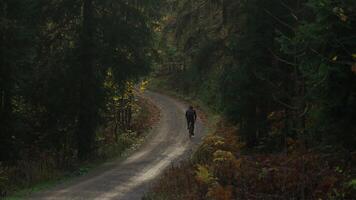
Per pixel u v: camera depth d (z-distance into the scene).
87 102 24.44
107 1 24.22
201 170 12.68
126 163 23.58
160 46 27.91
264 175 11.54
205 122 39.34
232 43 19.91
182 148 28.28
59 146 25.72
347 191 9.51
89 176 19.70
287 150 15.61
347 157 11.00
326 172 10.63
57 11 24.22
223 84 20.19
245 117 19.81
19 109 25.41
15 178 18.25
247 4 19.36
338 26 9.54
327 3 9.35
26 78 22.22
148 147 29.75
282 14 18.45
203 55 21.61
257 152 18.84
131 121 42.38
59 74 23.98
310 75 10.41
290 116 18.45
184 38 24.58
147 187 16.73
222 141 19.31
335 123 10.39
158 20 26.11
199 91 50.84
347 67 9.58
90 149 25.28
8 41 20.86
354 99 9.72
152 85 64.12
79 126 24.94
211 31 23.28
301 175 10.75
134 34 24.53
